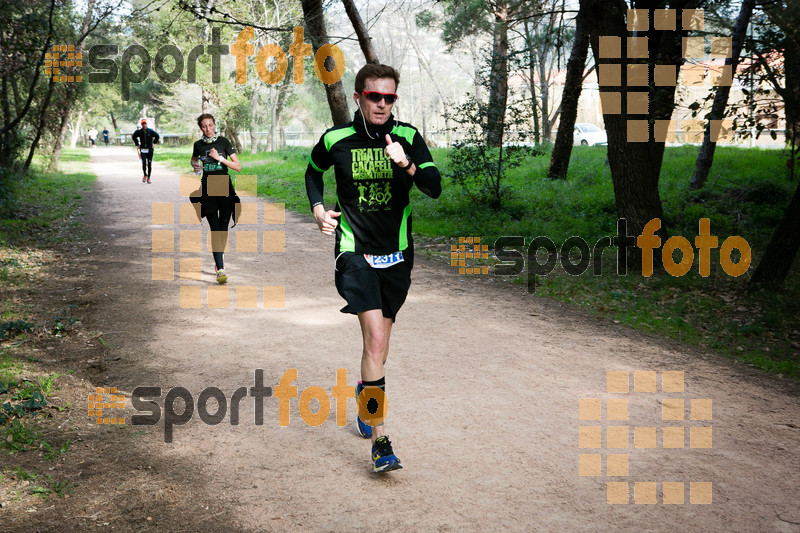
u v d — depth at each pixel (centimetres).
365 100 344
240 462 362
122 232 1169
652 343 599
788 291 788
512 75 1360
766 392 482
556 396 458
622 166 893
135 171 2741
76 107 2636
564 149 1823
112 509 315
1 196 1338
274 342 569
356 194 356
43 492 328
